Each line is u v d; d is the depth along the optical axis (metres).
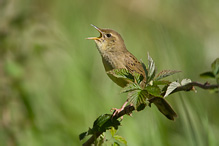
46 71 10.41
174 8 17.55
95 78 12.89
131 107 6.62
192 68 15.48
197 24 17.30
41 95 10.03
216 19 17.36
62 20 15.58
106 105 11.80
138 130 10.33
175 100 10.03
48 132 9.85
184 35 16.83
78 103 11.49
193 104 9.38
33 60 9.80
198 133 9.16
